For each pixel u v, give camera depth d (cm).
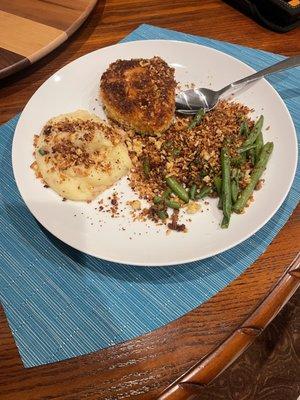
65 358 22
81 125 31
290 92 36
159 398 21
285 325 47
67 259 27
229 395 43
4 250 27
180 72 37
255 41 40
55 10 39
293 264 26
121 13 43
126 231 27
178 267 26
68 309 25
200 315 24
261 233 28
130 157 32
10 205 29
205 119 34
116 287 25
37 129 32
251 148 31
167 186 30
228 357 22
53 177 29
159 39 40
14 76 37
